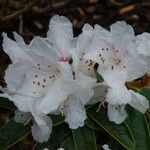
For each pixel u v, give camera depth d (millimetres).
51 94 433
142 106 442
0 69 520
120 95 428
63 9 904
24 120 471
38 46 430
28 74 448
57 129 489
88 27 446
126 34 445
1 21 733
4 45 443
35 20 926
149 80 495
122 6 1010
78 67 438
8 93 444
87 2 987
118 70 445
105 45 450
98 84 435
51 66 446
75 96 438
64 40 448
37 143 489
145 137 471
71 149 482
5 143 483
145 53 446
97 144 501
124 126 470
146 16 1016
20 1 810
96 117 472
